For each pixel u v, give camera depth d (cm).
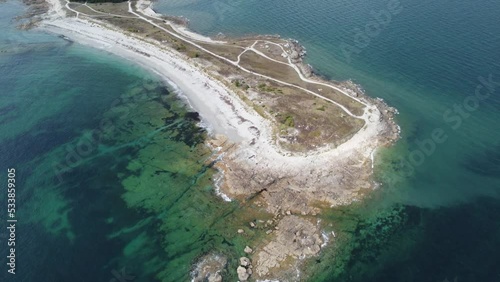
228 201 6562
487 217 6122
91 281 5478
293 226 6072
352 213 6297
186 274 5525
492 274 5334
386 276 5409
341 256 5669
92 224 6278
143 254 5819
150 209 6512
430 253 5659
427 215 6219
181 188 6862
